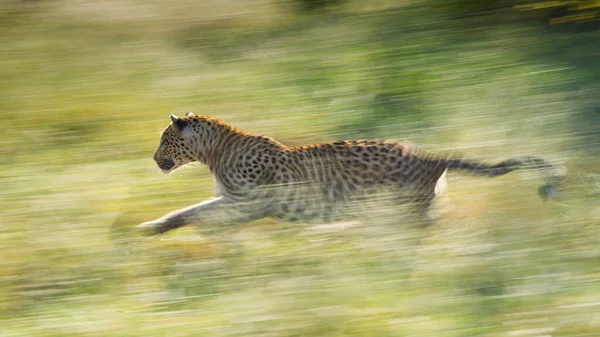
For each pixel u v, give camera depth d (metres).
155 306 13.01
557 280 12.63
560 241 13.65
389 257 13.44
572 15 26.08
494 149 17.84
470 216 15.13
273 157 16.95
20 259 14.55
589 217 14.50
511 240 13.71
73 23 31.86
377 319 11.90
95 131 22.47
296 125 21.41
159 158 18.45
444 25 27.33
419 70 24.11
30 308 13.34
